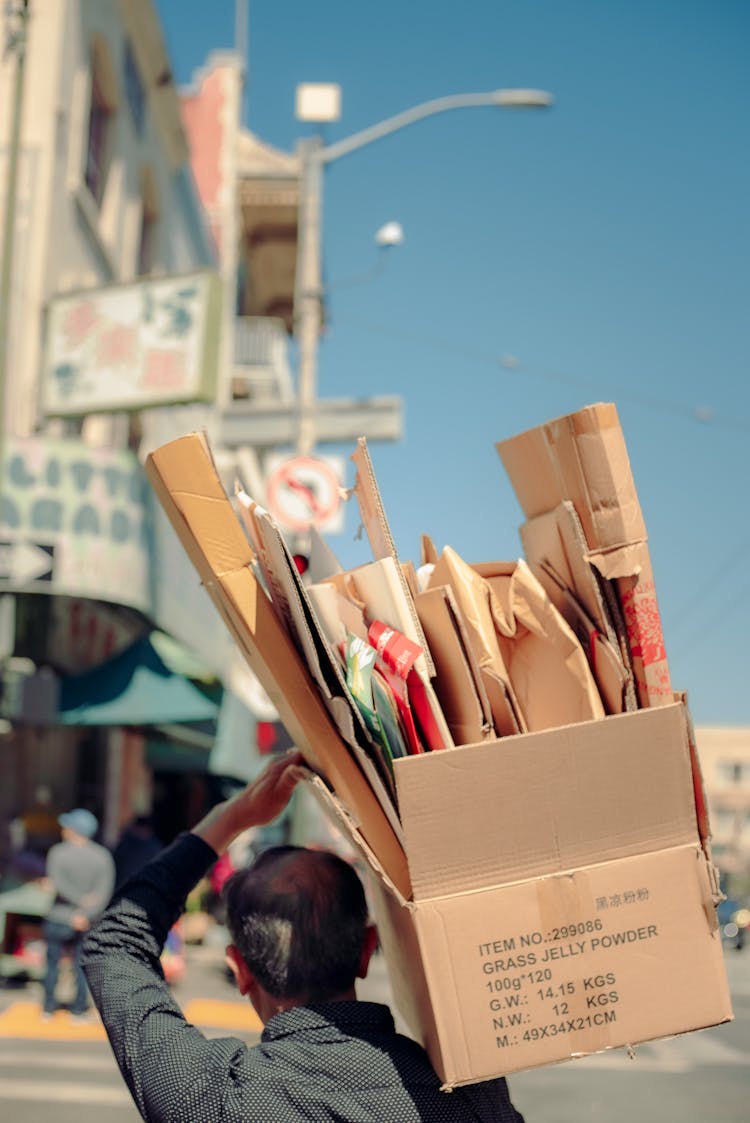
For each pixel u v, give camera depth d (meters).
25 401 12.59
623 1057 8.17
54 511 11.73
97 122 15.27
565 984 1.50
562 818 1.52
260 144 27.11
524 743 1.52
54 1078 6.70
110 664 13.33
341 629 1.62
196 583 14.87
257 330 24.97
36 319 12.75
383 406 13.98
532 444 1.73
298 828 12.09
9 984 10.95
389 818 1.60
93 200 15.02
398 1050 1.52
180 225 19.81
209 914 17.48
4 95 13.03
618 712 1.64
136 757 17.75
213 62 25.91
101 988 1.61
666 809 1.54
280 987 1.56
